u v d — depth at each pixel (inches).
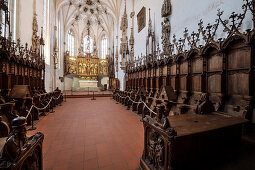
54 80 642.2
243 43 160.2
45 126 214.4
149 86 388.2
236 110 151.9
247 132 141.0
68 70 864.9
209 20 219.6
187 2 270.7
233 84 173.0
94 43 1087.0
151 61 378.6
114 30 906.7
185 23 276.1
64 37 905.5
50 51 577.3
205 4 227.8
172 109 206.2
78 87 896.9
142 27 498.3
